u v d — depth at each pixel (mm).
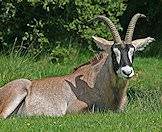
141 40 24984
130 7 51438
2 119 22750
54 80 25266
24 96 24906
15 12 40781
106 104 25000
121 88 24719
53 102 24844
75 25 41781
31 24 42062
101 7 42219
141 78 38219
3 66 35656
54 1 40000
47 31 42312
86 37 41531
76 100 24844
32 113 24750
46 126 19656
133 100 30172
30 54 40688
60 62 41562
